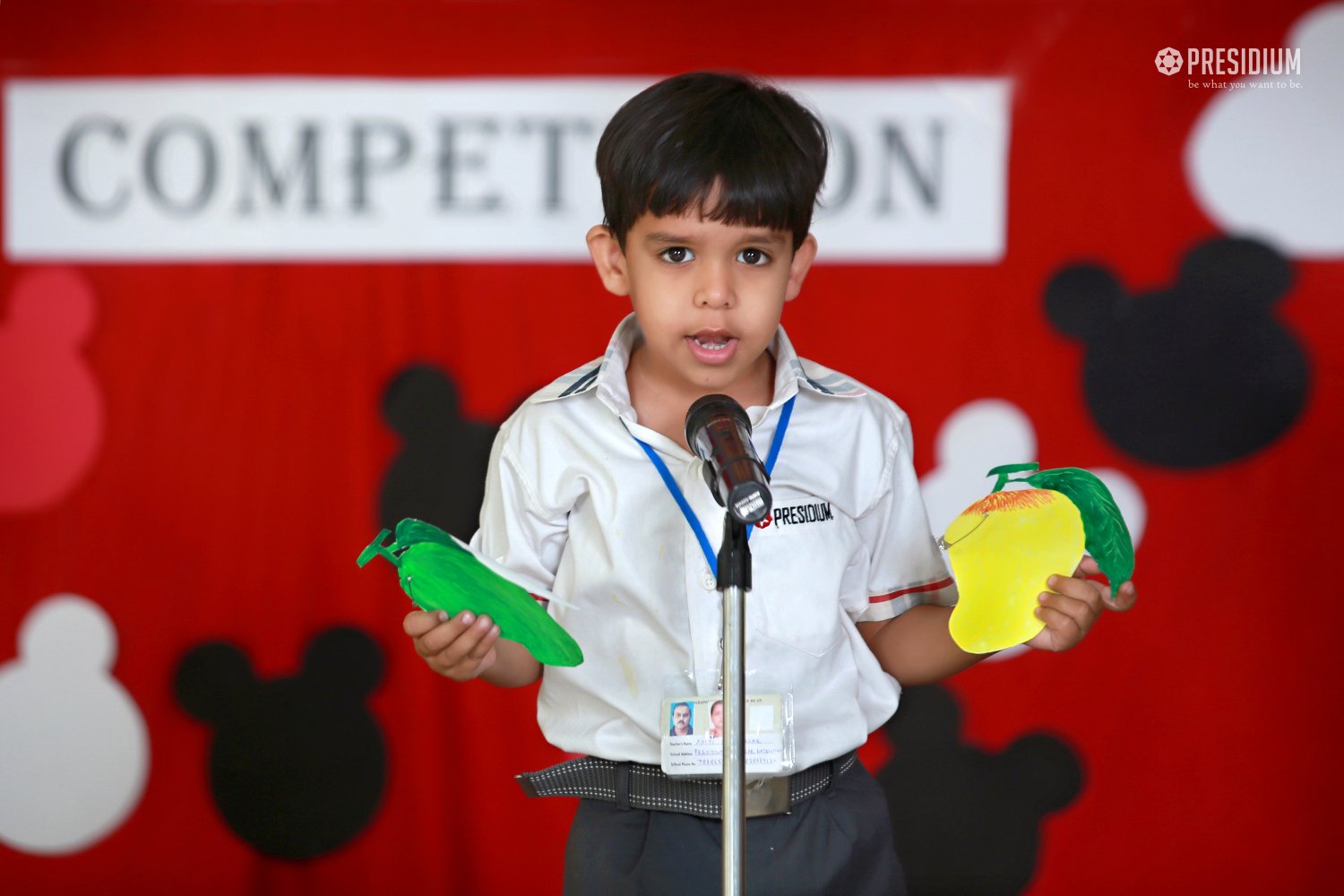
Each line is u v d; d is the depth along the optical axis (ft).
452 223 19.15
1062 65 18.89
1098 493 9.41
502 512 10.71
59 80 18.95
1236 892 19.08
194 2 18.90
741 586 7.99
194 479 19.26
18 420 19.16
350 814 19.35
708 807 9.77
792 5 18.92
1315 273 18.89
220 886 19.31
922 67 18.90
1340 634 18.98
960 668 10.53
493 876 19.36
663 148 9.37
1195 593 19.08
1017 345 19.03
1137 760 19.16
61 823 19.22
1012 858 19.20
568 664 8.43
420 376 19.26
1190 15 18.83
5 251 19.06
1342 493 18.95
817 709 10.19
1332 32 18.76
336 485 19.31
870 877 10.28
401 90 19.02
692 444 8.43
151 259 19.13
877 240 19.01
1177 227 18.94
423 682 19.35
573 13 18.95
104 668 19.24
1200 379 19.02
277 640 19.31
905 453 11.02
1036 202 18.97
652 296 9.61
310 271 19.22
